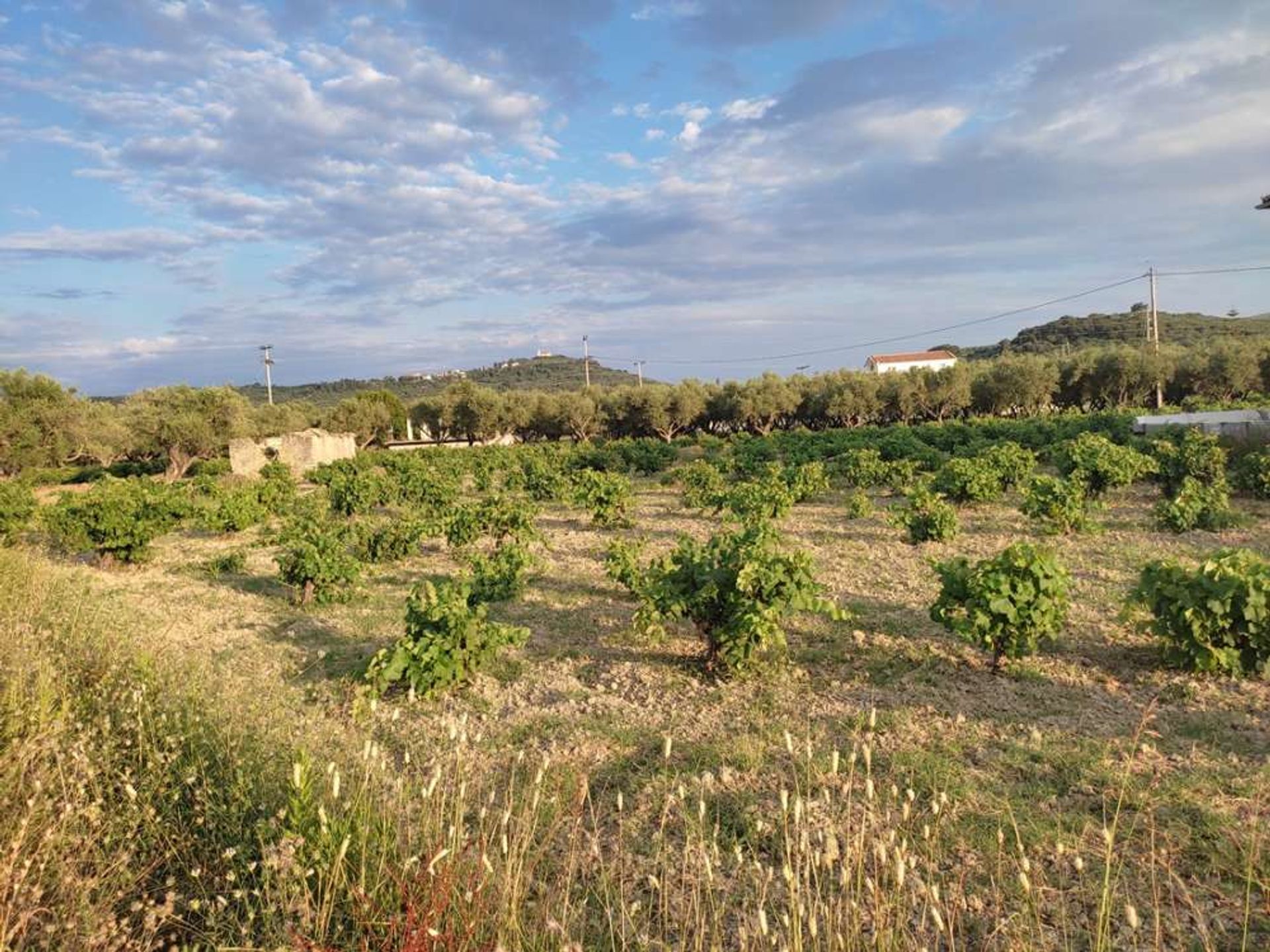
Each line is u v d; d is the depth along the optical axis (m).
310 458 38.62
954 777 5.01
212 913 3.10
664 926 3.17
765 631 6.75
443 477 24.12
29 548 15.00
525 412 58.34
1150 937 3.46
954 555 12.18
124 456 45.53
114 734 4.40
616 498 16.75
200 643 9.00
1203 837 4.22
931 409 56.81
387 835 3.39
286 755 4.37
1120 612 7.66
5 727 4.09
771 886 3.90
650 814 4.79
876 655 7.59
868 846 3.72
